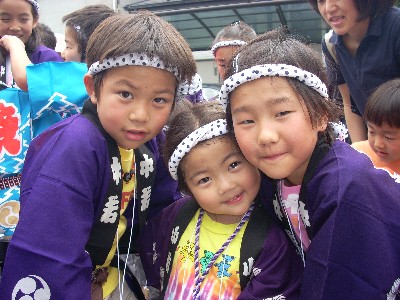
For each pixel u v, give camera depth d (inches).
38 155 44.1
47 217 39.4
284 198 48.1
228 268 47.6
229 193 47.6
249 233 48.1
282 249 46.3
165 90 44.5
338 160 41.6
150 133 45.4
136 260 64.5
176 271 50.7
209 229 50.8
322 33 266.2
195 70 48.0
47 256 38.3
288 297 45.1
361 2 72.0
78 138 43.4
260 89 40.5
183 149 47.3
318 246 39.6
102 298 51.1
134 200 53.5
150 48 42.1
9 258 39.0
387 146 66.0
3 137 54.1
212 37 291.0
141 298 57.7
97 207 45.9
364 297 37.6
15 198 54.8
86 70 56.3
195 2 225.5
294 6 224.2
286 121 40.4
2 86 61.1
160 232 54.7
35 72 54.4
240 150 46.5
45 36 113.7
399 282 39.4
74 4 251.4
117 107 43.6
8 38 66.4
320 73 43.4
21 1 74.7
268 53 42.3
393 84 66.8
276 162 41.1
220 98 45.1
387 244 38.7
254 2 219.0
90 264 41.7
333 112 45.1
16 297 38.3
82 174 42.1
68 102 54.2
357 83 81.5
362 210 38.4
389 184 41.4
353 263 38.0
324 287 38.3
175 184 58.5
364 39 75.4
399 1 108.0
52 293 37.9
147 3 239.8
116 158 47.4
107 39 43.8
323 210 39.9
